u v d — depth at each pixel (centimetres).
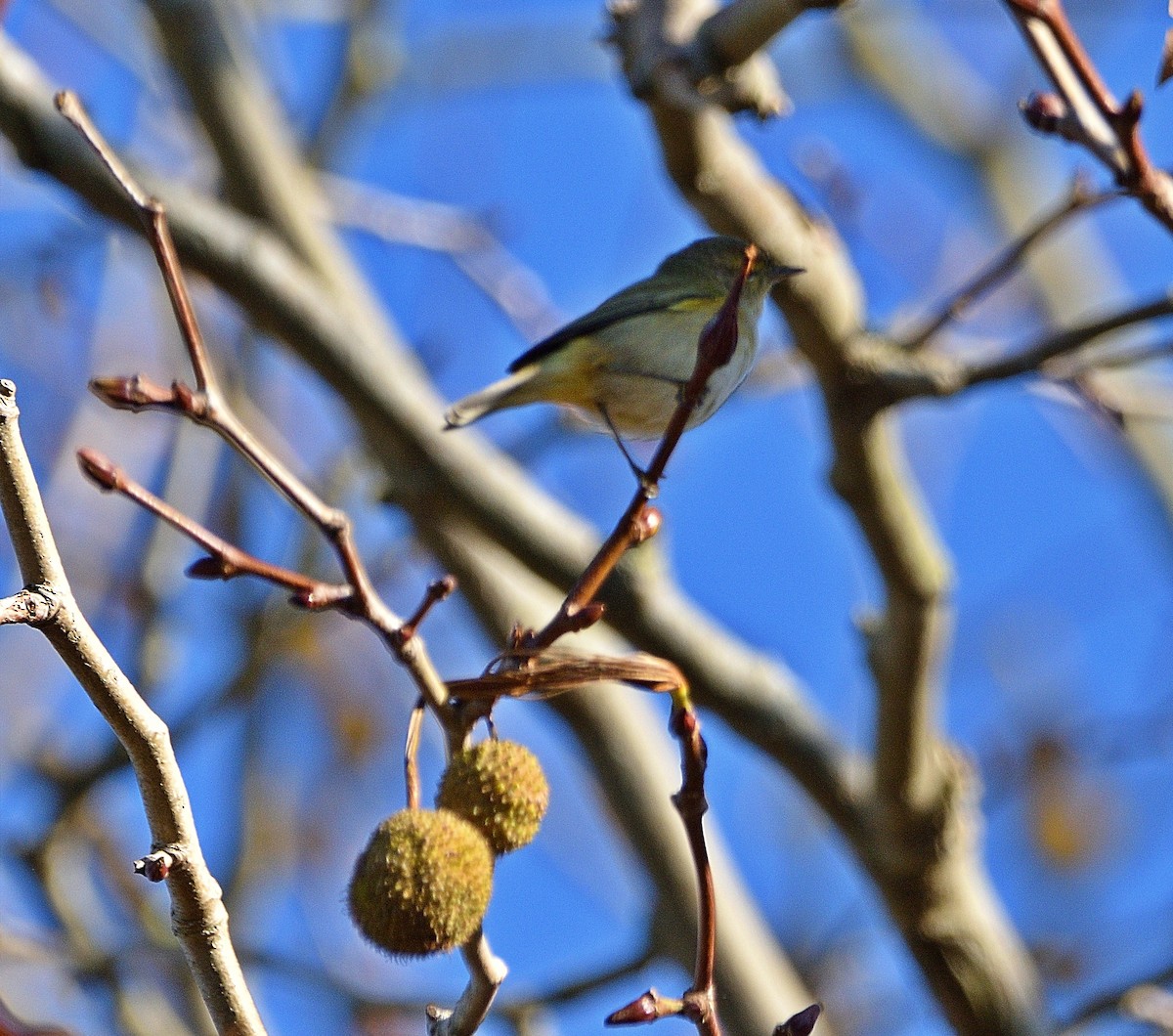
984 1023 1063
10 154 1319
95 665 501
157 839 516
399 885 524
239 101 1241
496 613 1198
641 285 1016
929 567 995
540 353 992
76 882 1340
